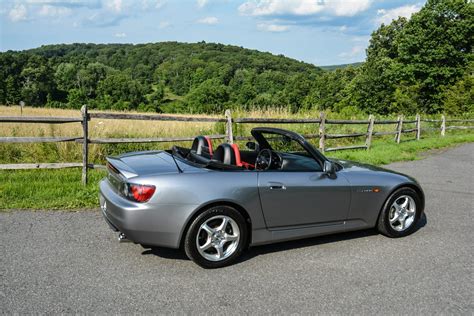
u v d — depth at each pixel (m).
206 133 10.66
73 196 5.89
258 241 4.01
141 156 4.32
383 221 4.68
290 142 4.60
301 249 4.35
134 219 3.49
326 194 4.25
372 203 4.57
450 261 4.12
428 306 3.20
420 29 44.66
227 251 3.84
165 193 3.53
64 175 6.94
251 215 3.88
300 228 4.22
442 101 42.00
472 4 43.72
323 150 10.86
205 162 4.11
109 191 3.89
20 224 4.75
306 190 4.12
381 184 4.59
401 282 3.61
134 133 9.96
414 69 44.53
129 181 3.56
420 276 3.74
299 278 3.63
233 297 3.24
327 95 74.06
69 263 3.74
